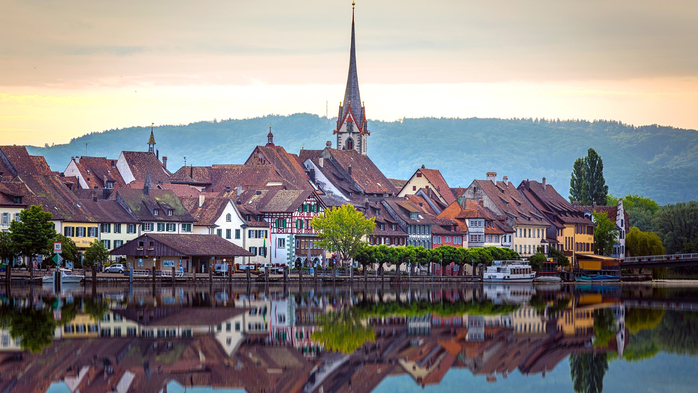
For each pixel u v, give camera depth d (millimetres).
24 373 122938
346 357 139000
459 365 136500
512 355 143250
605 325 173000
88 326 153875
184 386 120188
